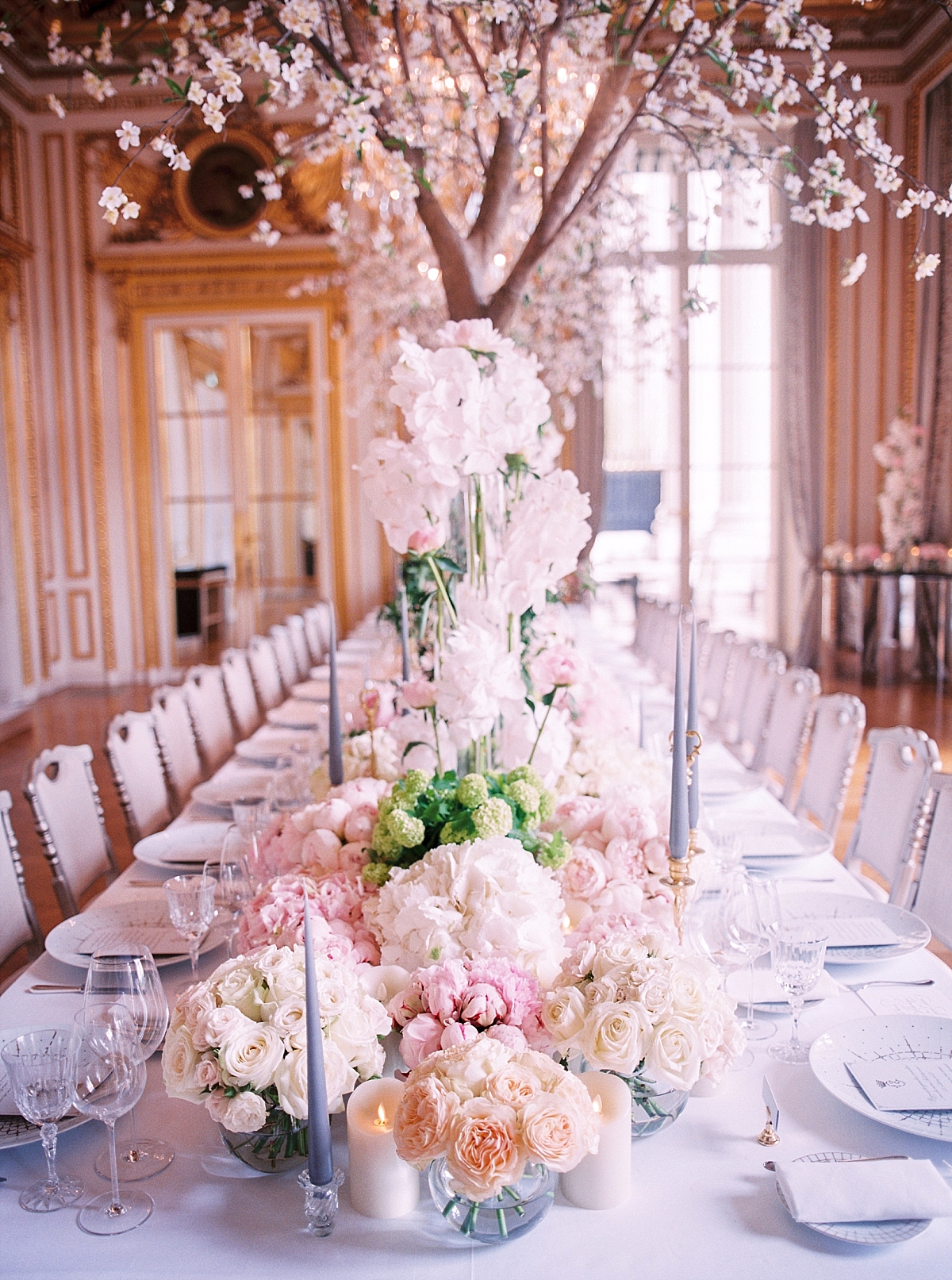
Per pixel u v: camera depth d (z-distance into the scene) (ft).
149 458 27.55
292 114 25.94
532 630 6.35
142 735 9.81
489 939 4.10
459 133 8.79
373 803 5.33
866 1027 4.59
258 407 27.32
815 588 27.17
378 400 20.17
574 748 6.93
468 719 4.78
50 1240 3.47
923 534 26.30
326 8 7.16
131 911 6.23
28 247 25.90
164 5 7.52
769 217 27.68
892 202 6.70
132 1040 3.55
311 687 14.11
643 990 3.64
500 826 4.51
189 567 28.02
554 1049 3.92
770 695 12.25
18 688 25.30
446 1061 3.27
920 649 25.76
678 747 4.47
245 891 5.46
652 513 47.78
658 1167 3.81
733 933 4.31
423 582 6.86
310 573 27.86
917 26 24.18
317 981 3.60
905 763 7.60
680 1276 3.26
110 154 26.45
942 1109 3.99
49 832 7.52
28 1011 5.08
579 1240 3.43
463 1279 3.25
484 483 5.71
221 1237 3.47
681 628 4.44
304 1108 3.41
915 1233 3.37
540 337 13.96
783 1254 3.35
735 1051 3.69
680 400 29.27
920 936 5.62
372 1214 3.55
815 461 27.20
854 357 27.20
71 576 27.94
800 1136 3.97
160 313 27.04
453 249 7.83
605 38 8.04
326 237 26.43
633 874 5.04
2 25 8.18
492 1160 2.99
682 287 28.66
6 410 25.23
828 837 7.38
